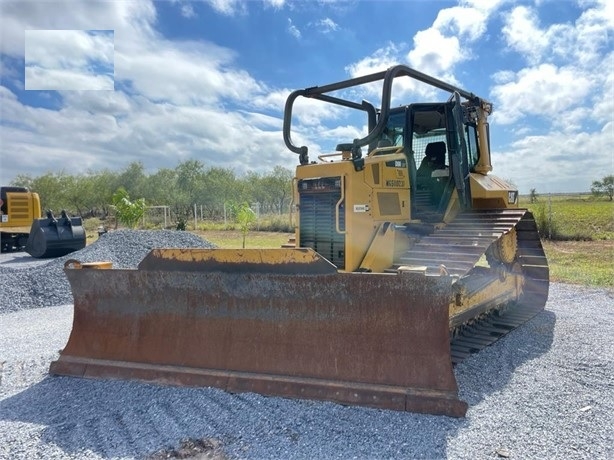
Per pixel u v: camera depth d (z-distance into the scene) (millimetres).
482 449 2633
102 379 3785
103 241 11359
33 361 4297
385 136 5379
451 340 4637
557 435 2795
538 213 16078
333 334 3453
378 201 4469
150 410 3182
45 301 7562
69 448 2732
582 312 6262
